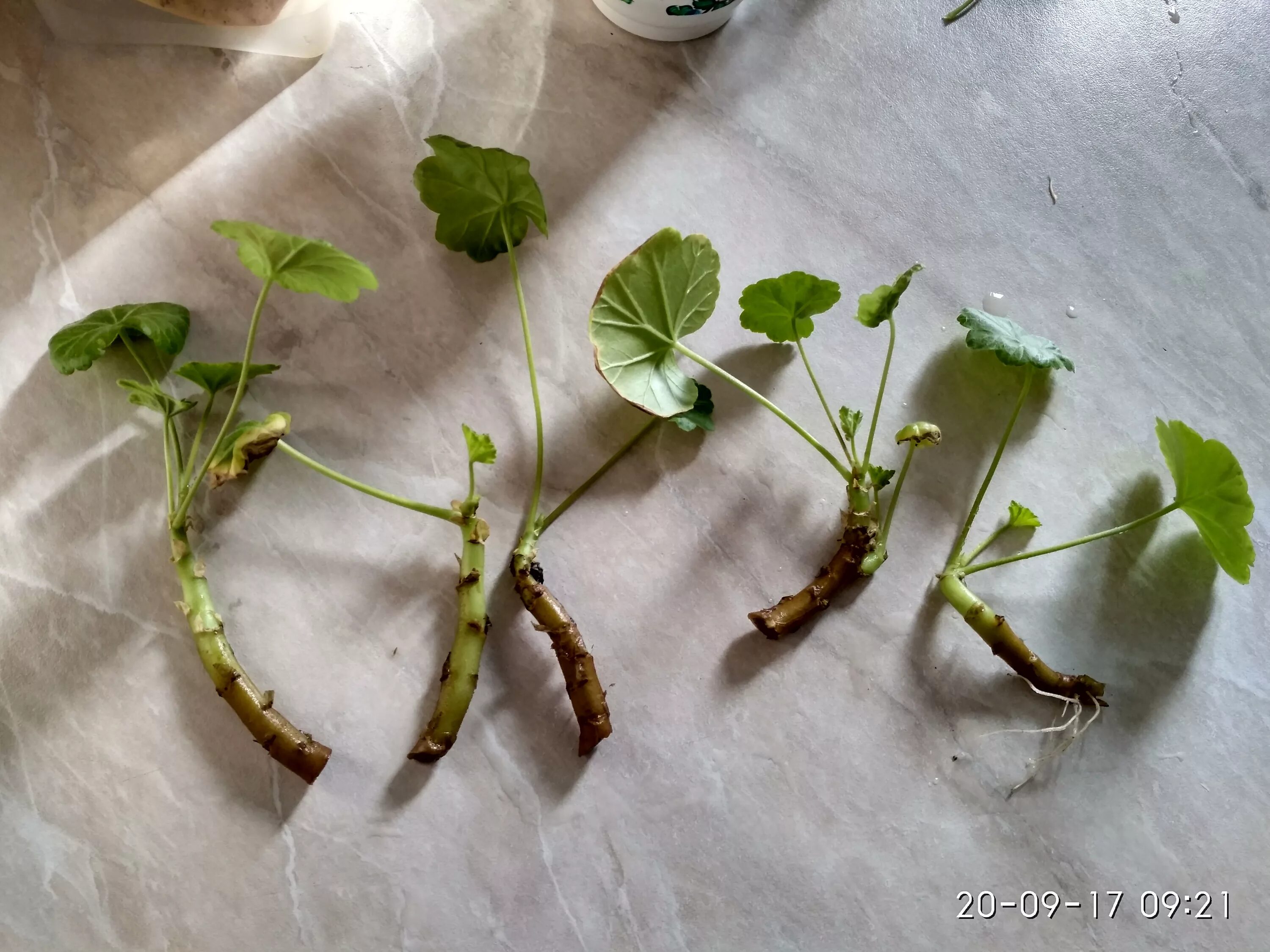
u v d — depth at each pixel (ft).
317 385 1.13
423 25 1.19
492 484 1.13
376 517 1.12
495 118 1.19
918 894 1.11
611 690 1.12
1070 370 1.12
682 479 1.16
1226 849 1.14
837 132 1.22
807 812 1.12
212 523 1.10
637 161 1.20
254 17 1.11
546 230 1.10
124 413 1.12
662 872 1.10
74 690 1.08
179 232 1.14
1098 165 1.25
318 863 1.07
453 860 1.08
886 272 1.21
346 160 1.16
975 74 1.25
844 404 1.18
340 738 1.09
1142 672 1.17
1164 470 1.20
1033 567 1.18
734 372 1.18
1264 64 1.26
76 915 1.06
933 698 1.14
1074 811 1.14
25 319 1.12
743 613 1.14
